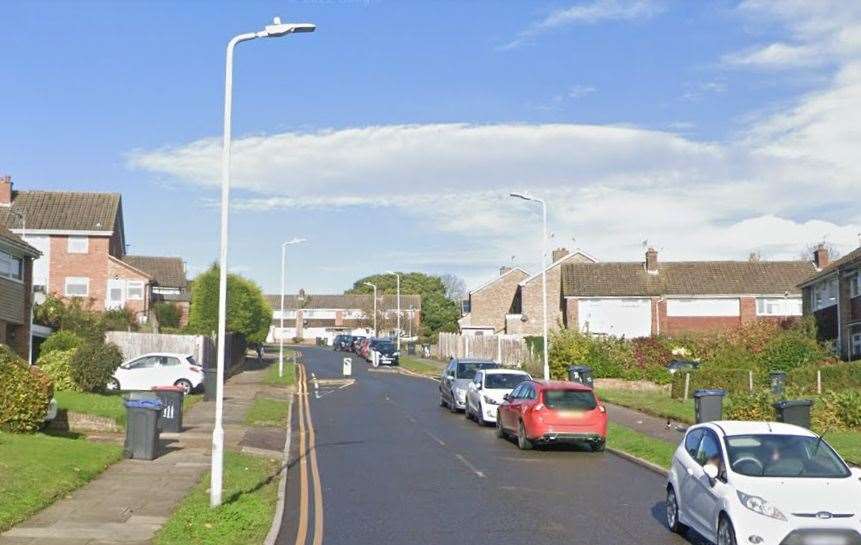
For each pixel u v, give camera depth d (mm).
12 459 15922
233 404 34062
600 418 22219
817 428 22531
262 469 18672
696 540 12414
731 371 33219
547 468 19516
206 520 12781
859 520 10430
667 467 19094
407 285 147250
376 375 58312
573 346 41781
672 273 68562
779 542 10336
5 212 59406
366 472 18750
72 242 60000
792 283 66625
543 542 12273
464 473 18703
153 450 19125
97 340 30000
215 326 58625
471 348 66375
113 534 12039
